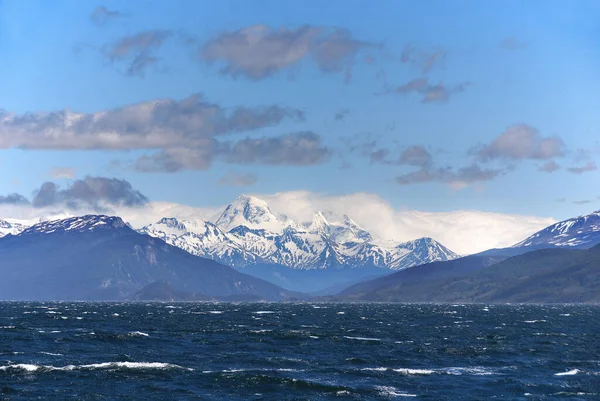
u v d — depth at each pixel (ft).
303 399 629.10
